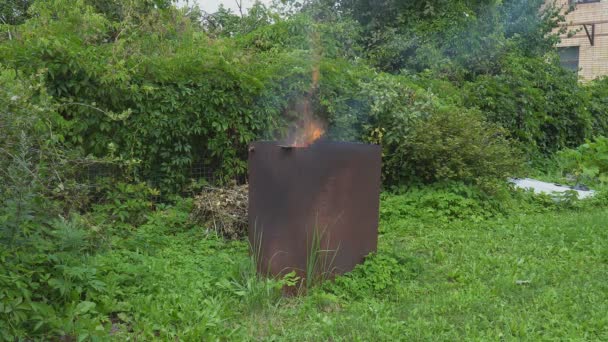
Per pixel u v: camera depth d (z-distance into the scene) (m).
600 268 5.45
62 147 6.25
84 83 6.88
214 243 6.08
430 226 7.17
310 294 4.58
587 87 16.27
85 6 9.05
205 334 3.72
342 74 9.23
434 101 9.62
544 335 3.79
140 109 7.28
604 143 12.05
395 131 8.96
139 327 3.79
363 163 4.80
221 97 7.77
